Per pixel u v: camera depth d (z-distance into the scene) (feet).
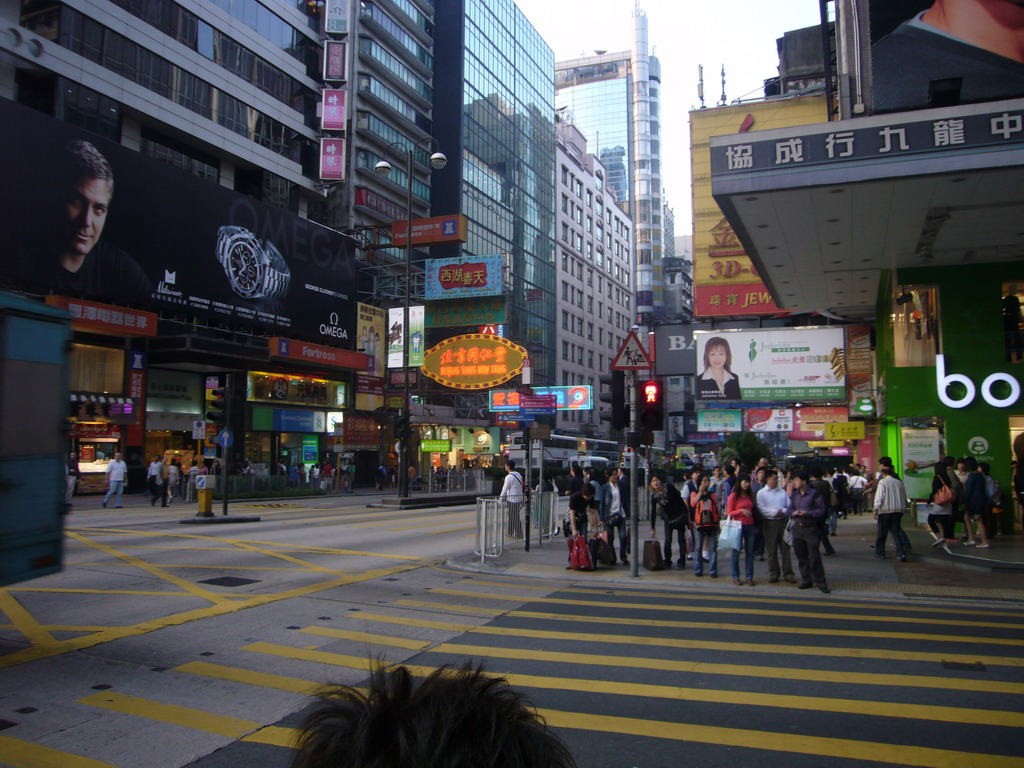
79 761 14.26
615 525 43.96
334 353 135.03
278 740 15.34
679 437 218.18
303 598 31.04
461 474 115.03
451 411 171.94
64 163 92.38
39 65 95.91
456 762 3.27
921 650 22.74
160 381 111.24
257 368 123.85
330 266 140.67
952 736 15.51
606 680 19.57
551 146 257.55
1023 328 53.88
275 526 61.46
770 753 14.67
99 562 39.52
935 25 43.29
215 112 124.16
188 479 93.81
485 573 39.50
